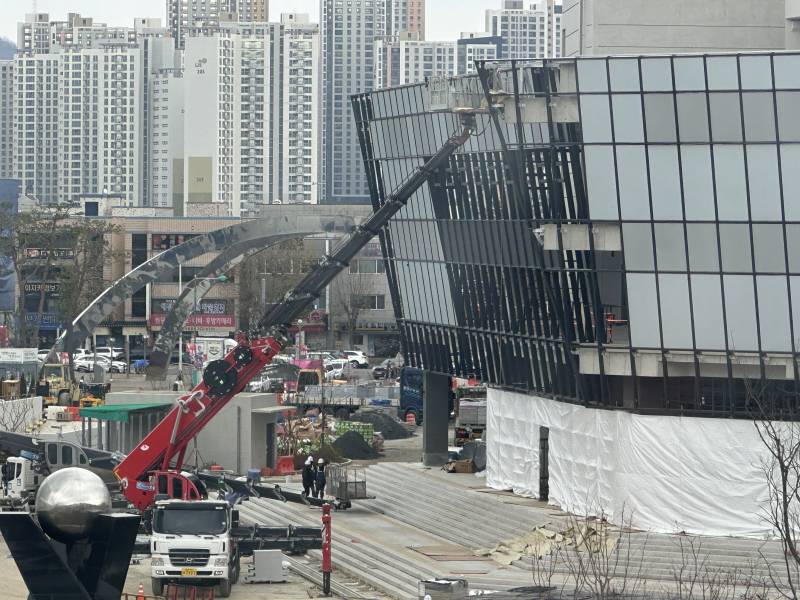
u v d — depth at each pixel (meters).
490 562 76.31
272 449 113.50
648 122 76.25
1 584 68.81
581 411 82.44
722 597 64.44
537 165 83.00
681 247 76.44
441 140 98.88
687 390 77.25
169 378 179.12
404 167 105.62
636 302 77.19
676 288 76.69
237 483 88.94
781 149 75.00
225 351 156.50
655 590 66.62
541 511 83.25
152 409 107.19
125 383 186.75
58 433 118.31
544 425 87.38
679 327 76.81
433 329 105.38
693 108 75.75
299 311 81.75
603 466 79.94
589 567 70.81
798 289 75.38
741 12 103.06
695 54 75.25
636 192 76.94
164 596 68.44
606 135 76.94
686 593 65.00
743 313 76.06
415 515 91.06
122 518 37.28
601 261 79.06
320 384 169.75
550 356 85.75
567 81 80.06
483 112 84.75
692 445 76.06
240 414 108.38
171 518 68.38
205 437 108.50
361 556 79.19
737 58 74.75
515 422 92.06
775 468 73.81
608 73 76.38
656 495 76.88
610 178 77.25
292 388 164.75
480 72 83.19
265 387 162.12
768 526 74.38
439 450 106.94
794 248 75.12
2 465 96.38
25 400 129.75
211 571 67.69
